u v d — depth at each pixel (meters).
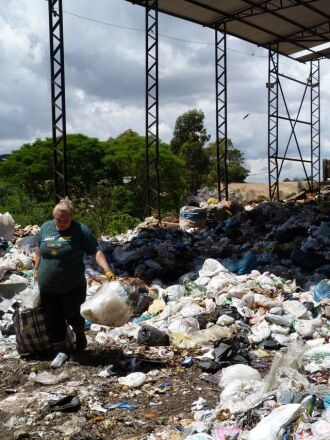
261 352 5.85
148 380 5.17
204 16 18.03
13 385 5.23
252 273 8.71
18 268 9.41
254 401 4.13
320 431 3.38
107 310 5.29
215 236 13.02
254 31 20.44
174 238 12.62
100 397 4.82
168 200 30.83
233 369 5.02
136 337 6.37
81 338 5.84
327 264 9.64
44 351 5.89
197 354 5.83
